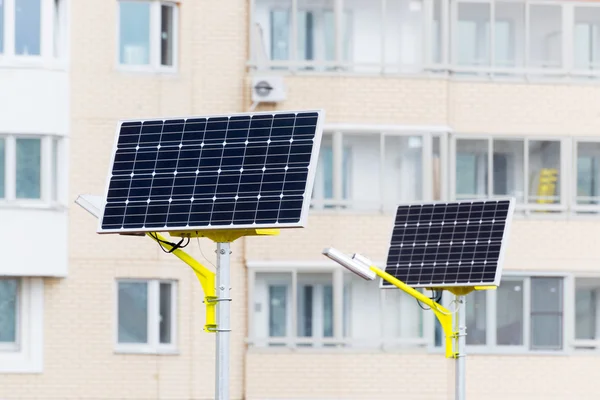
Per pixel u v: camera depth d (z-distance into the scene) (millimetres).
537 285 91125
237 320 88312
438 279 70562
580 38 92562
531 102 91250
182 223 52750
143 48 87875
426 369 88938
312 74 88562
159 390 87312
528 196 91188
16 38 86125
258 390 88000
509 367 90250
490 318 90750
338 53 88938
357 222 88750
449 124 90062
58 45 86875
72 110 86875
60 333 86625
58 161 86688
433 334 89312
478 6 91062
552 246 91125
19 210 85688
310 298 88750
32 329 86500
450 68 90250
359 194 89125
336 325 88438
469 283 69875
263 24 88938
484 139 90812
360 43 89438
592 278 91500
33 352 86500
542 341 90875
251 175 52844
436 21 89938
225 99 88250
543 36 91812
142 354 87188
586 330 91375
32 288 86625
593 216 91562
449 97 90125
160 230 52938
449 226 72188
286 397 88188
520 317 90812
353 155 89125
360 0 89438
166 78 87750
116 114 87188
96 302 86938
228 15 88562
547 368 90438
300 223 51344
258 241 88438
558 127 91500
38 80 86000
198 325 87812
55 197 86625
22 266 85625
